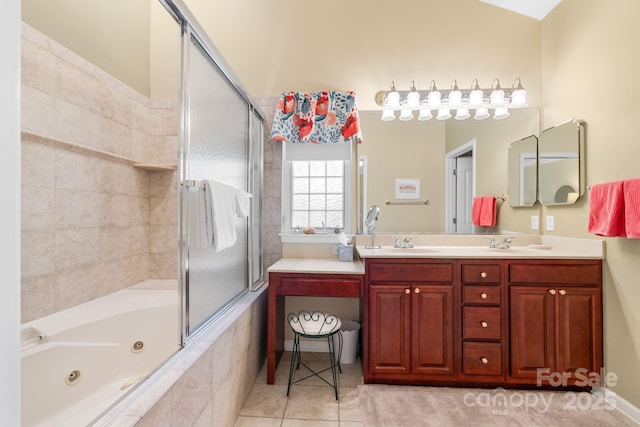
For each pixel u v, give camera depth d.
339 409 1.75
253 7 2.56
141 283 2.42
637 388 1.67
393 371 1.94
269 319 2.03
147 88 2.52
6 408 0.39
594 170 1.92
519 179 2.42
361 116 2.50
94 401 1.65
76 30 1.89
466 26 2.48
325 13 2.53
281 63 2.54
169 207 2.52
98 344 1.75
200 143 1.42
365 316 1.98
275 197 2.55
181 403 1.12
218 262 1.68
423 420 1.65
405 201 2.48
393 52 2.50
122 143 2.26
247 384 1.85
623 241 1.75
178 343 1.31
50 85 1.72
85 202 1.94
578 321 1.86
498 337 1.90
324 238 2.50
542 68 2.43
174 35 2.56
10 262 0.39
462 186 2.47
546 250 2.13
